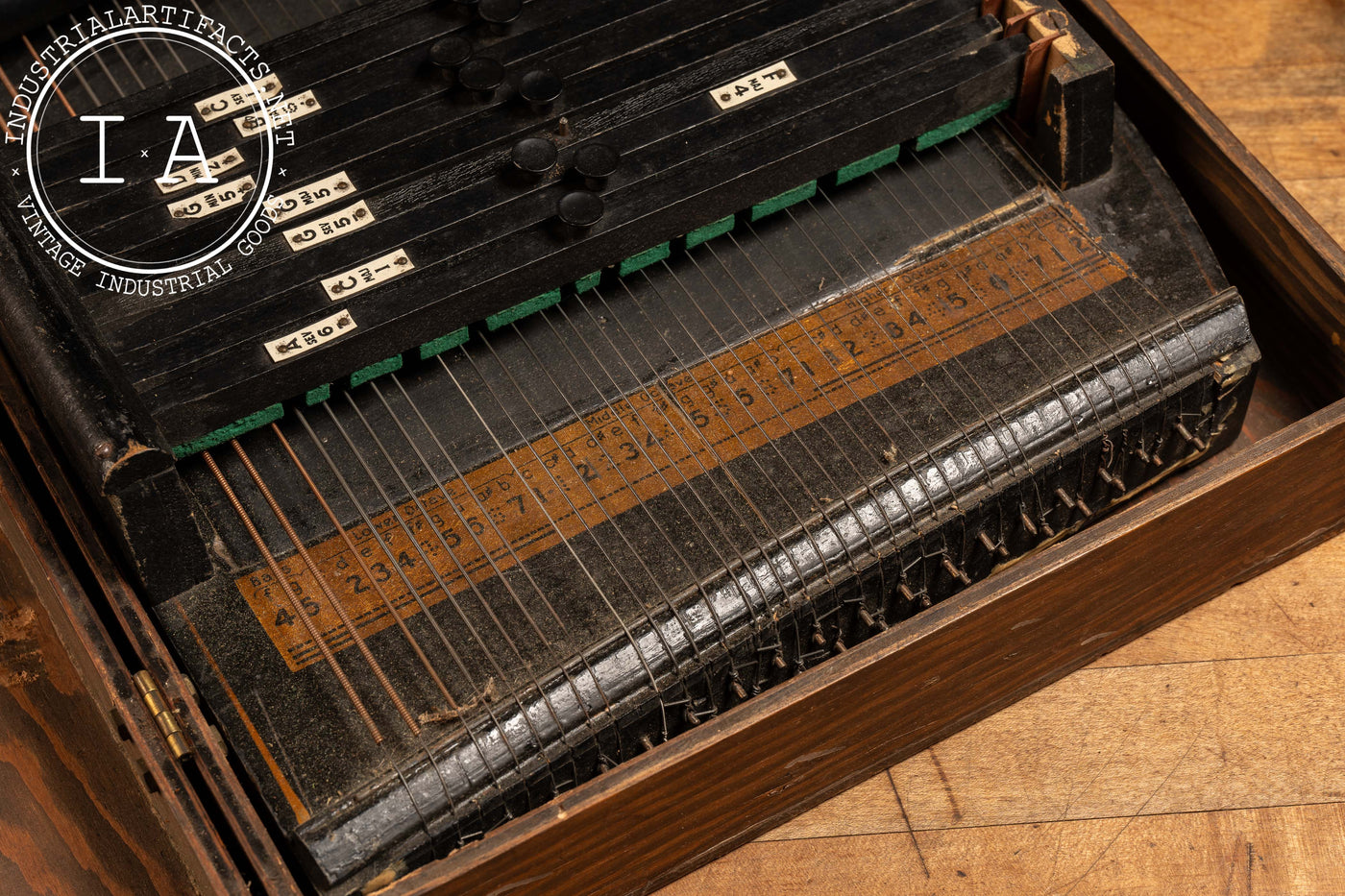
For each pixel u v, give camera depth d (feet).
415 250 6.38
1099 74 6.87
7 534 7.06
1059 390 6.61
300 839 5.59
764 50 6.97
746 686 6.30
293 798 5.67
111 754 6.89
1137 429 6.76
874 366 6.66
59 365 5.61
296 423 6.40
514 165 6.59
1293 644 7.19
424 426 6.43
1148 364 6.72
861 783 6.88
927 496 6.37
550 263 6.46
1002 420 6.52
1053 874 6.64
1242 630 7.24
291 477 6.28
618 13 7.03
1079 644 6.91
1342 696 7.04
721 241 6.95
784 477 6.37
